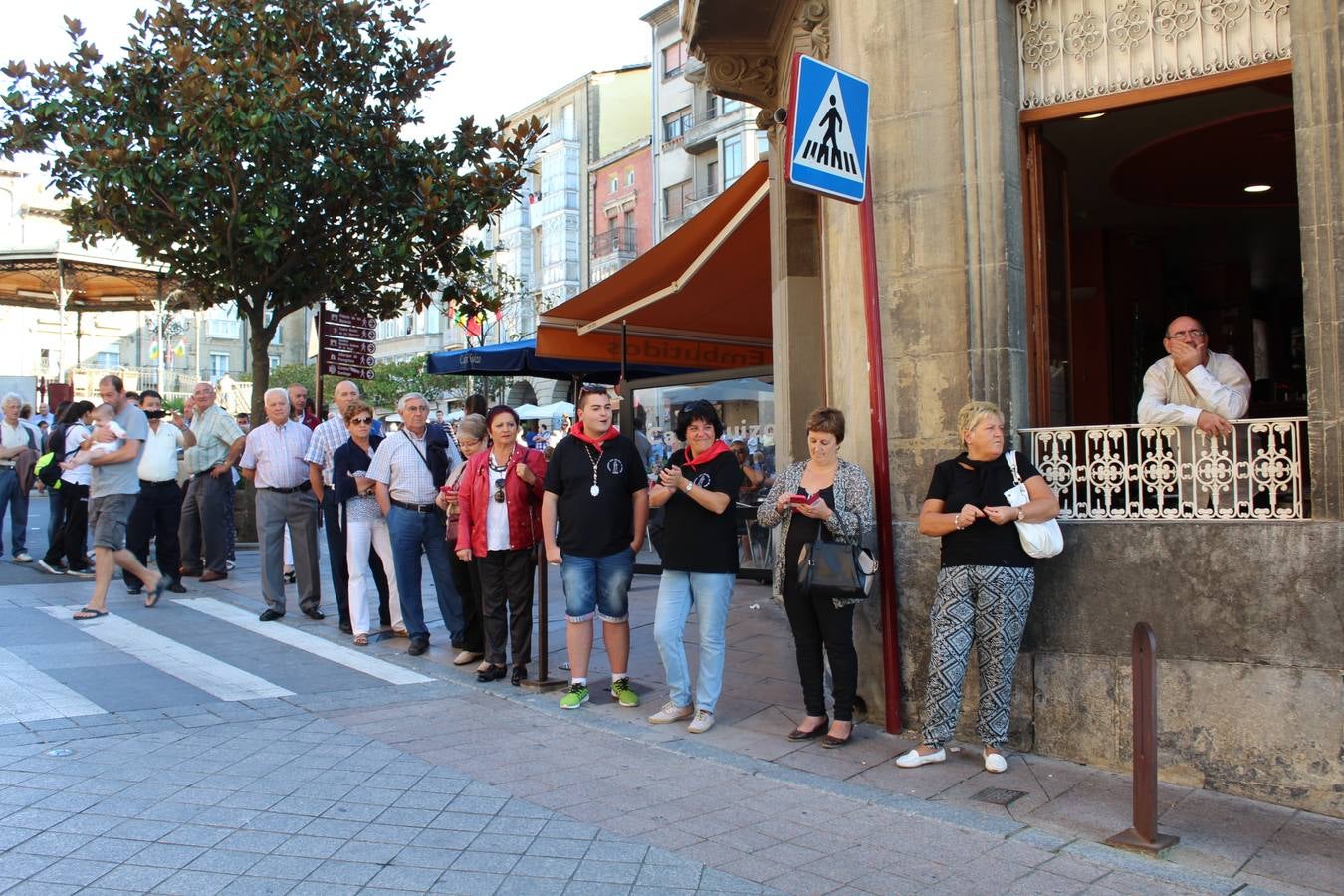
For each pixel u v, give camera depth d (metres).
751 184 9.55
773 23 8.39
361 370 13.49
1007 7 5.85
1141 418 5.36
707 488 5.98
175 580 10.38
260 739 5.59
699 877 3.94
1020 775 5.17
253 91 12.62
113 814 4.40
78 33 12.93
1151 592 5.15
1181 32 5.47
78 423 11.56
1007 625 5.18
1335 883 3.96
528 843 4.22
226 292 13.75
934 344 5.87
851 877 3.97
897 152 5.98
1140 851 4.22
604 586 6.47
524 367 13.38
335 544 8.66
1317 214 4.78
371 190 13.77
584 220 50.75
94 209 12.86
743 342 13.56
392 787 4.86
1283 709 4.79
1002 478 5.21
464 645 7.63
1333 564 4.69
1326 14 4.77
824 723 5.86
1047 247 6.05
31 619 8.82
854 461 6.37
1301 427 4.97
